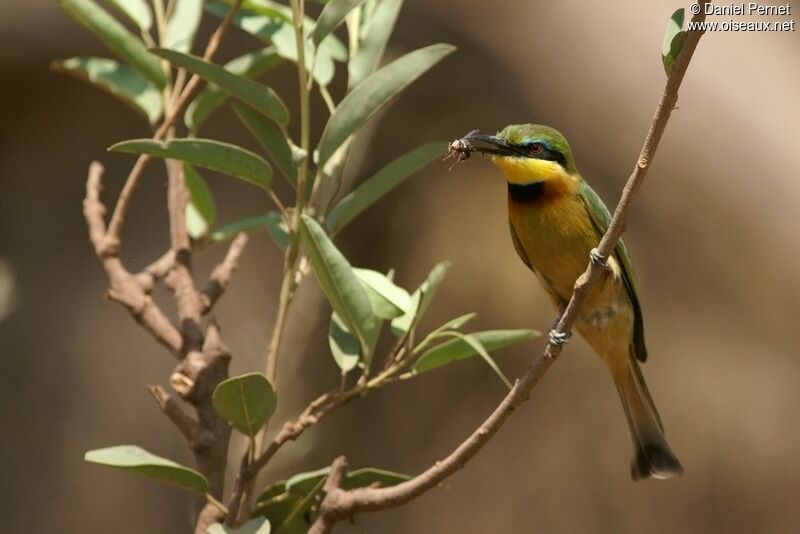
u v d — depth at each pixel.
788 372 12.26
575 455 12.30
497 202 12.41
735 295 12.17
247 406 4.27
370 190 5.05
